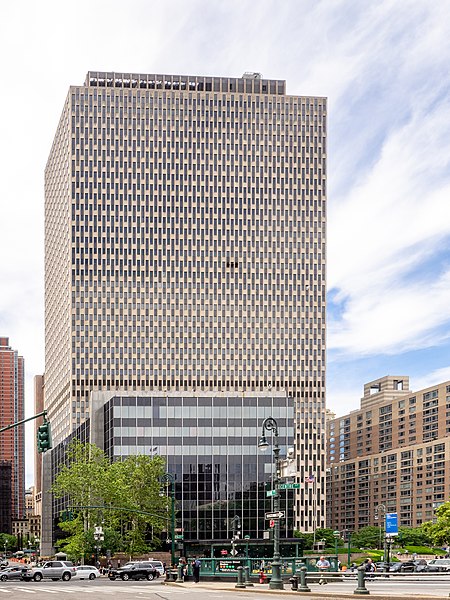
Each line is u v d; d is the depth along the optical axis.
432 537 168.62
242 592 55.75
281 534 145.12
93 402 169.50
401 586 56.62
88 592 60.84
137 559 128.25
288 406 150.38
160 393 164.25
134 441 146.25
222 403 149.12
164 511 117.44
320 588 55.31
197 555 136.00
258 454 147.88
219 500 145.38
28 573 97.81
